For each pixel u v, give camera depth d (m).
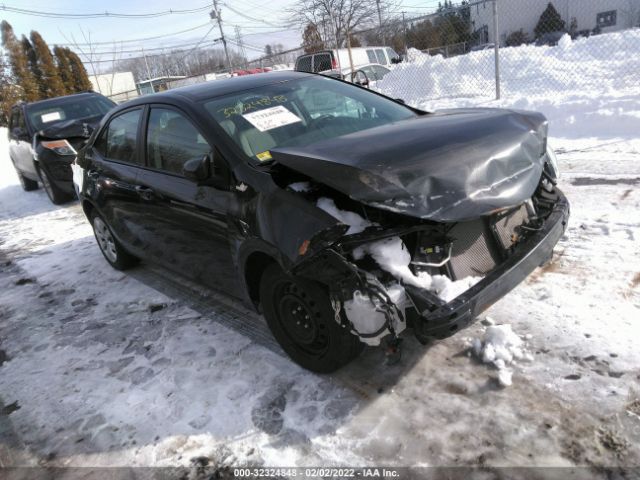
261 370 3.04
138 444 2.63
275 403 2.74
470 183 2.33
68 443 2.72
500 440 2.26
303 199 2.50
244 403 2.79
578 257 3.65
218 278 3.46
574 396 2.42
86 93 10.02
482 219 2.67
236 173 2.91
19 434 2.87
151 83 30.73
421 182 2.28
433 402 2.55
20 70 33.38
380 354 2.96
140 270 5.03
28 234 7.25
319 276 2.40
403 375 2.77
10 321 4.37
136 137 4.03
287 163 2.58
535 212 2.97
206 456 2.47
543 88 10.48
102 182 4.46
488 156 2.46
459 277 2.53
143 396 3.00
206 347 3.40
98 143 4.75
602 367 2.56
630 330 2.79
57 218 7.89
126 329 3.86
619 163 5.49
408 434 2.39
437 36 15.00
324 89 3.85
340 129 3.38
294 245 2.43
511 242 2.75
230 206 2.94
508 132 2.71
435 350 2.92
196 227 3.35
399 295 2.28
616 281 3.26
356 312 2.33
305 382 2.86
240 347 3.33
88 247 6.11
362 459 2.30
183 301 4.16
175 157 3.52
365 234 2.32
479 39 18.16
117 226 4.54
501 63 12.41
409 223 2.36
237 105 3.40
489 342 2.83
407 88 12.84
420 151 2.46
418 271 2.41
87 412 2.95
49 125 9.06
